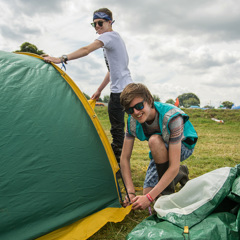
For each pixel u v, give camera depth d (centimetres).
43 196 171
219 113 1466
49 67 228
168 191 224
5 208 156
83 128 211
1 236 152
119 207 214
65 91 220
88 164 201
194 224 161
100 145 217
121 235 189
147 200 194
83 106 222
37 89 204
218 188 175
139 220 212
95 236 188
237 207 174
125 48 319
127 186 224
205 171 356
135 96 184
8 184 161
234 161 426
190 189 189
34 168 173
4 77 196
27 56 231
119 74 312
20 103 188
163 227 163
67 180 184
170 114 200
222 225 157
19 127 178
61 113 204
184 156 233
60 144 191
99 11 307
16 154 170
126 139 228
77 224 186
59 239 172
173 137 198
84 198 191
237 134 870
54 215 173
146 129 216
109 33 298
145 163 405
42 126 188
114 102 320
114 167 225
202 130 1017
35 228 163
